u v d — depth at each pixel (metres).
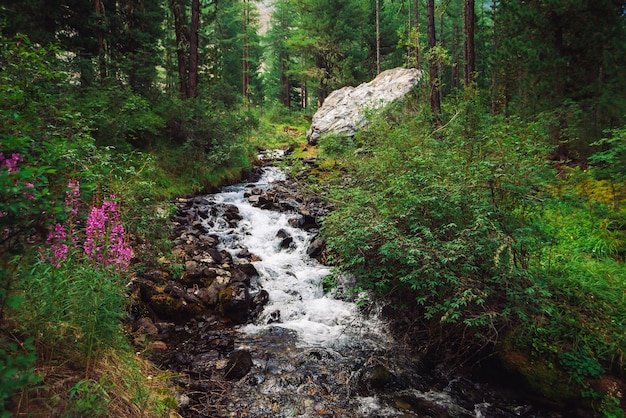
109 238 3.18
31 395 2.31
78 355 2.87
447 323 4.91
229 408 3.77
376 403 4.07
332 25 27.19
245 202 10.63
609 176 6.84
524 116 9.16
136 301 5.22
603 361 4.06
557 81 9.16
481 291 4.26
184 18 14.07
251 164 14.66
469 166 5.29
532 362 4.18
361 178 7.06
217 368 4.43
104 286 3.00
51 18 10.53
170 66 14.06
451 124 7.89
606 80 10.06
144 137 10.55
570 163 8.91
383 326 5.67
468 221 4.97
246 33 31.81
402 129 7.96
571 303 4.54
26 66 4.67
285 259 7.68
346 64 26.55
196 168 11.23
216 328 5.52
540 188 4.85
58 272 2.72
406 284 5.17
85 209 3.41
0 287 2.10
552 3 9.02
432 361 4.89
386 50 29.23
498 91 10.30
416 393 4.29
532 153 5.53
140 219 5.89
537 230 4.66
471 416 3.92
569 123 8.48
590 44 9.32
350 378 4.47
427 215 5.10
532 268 4.82
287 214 9.84
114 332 3.30
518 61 9.57
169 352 4.68
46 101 4.38
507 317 4.41
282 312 6.07
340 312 6.12
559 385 3.95
